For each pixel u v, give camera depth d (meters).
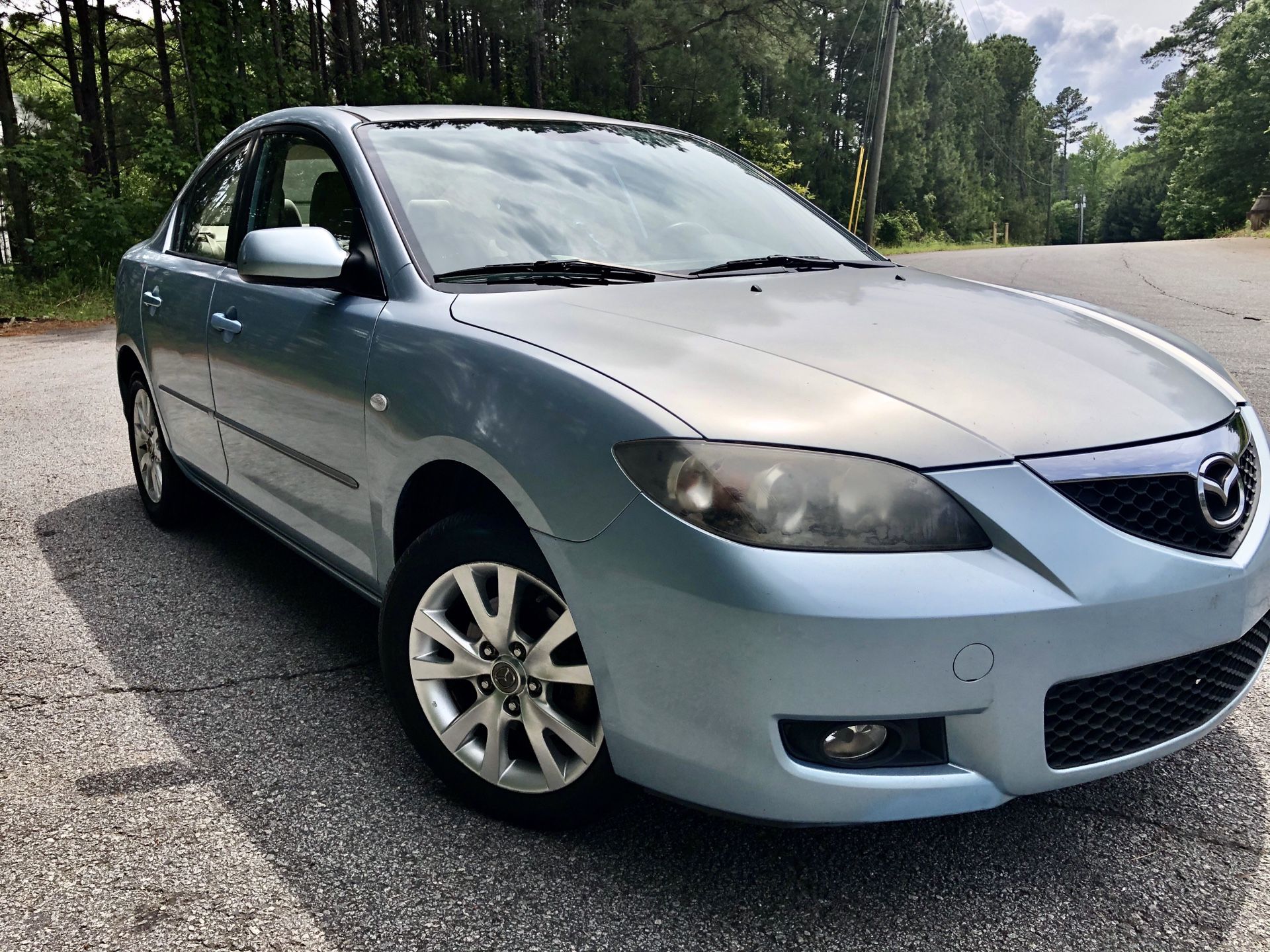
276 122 3.30
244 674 2.86
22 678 2.84
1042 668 1.66
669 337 2.03
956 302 2.49
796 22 31.11
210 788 2.28
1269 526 2.01
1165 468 1.81
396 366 2.24
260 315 2.88
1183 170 51.19
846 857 2.01
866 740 1.70
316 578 3.63
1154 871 1.96
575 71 30.09
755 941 1.77
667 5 28.08
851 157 50.00
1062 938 1.77
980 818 2.15
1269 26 46.09
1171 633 1.75
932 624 1.60
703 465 1.67
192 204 3.90
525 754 2.12
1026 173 100.94
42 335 11.35
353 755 2.42
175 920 1.83
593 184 2.94
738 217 3.11
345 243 2.70
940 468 1.68
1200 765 2.36
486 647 2.07
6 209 15.71
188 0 17.19
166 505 4.05
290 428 2.72
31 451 5.59
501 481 1.94
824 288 2.54
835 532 1.63
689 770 1.75
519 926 1.81
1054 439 1.78
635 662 1.76
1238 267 17.05
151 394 3.90
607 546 1.76
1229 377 2.42
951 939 1.77
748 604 1.61
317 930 1.80
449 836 2.08
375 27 29.11
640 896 1.89
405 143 2.81
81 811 2.18
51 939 1.78
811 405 1.76
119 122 22.34
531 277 2.44
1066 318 2.47
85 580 3.60
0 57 16.36
